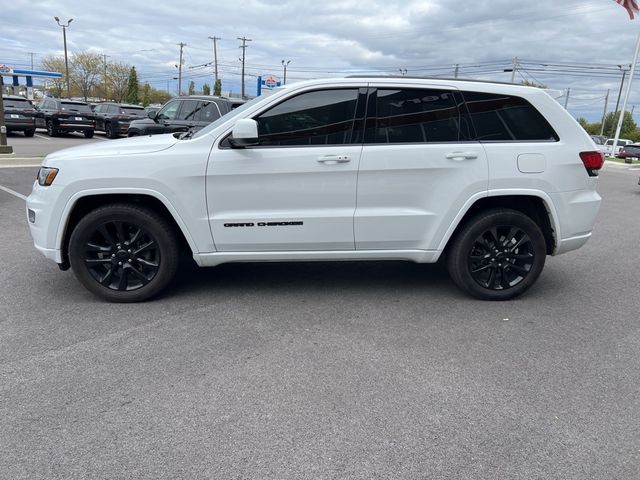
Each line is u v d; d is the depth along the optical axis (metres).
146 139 4.53
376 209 4.31
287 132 4.23
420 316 4.29
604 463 2.52
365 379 3.24
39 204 4.23
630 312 4.50
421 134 4.32
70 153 4.28
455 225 4.39
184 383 3.15
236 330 3.93
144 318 4.11
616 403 3.04
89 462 2.45
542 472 2.45
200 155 4.14
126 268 4.36
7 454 2.49
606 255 6.57
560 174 4.41
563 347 3.77
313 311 4.34
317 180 4.22
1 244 6.13
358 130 4.25
